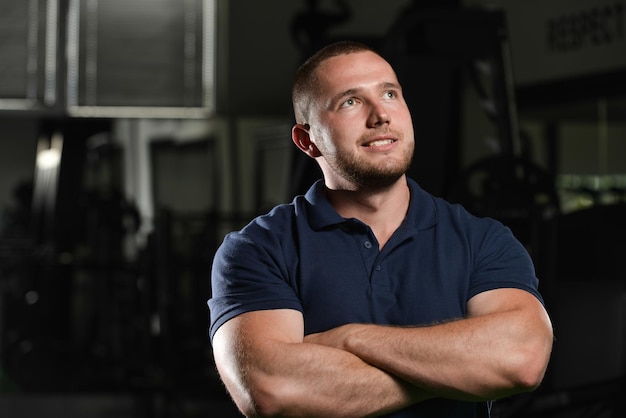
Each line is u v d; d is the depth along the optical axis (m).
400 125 2.01
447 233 2.08
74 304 8.57
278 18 9.81
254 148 9.78
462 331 1.94
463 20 5.57
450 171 5.27
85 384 7.71
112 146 9.53
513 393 1.95
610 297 4.65
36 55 9.26
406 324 2.02
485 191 4.74
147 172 9.63
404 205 2.10
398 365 1.93
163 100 9.64
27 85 9.26
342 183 2.06
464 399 1.95
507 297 2.04
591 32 7.78
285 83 9.84
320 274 2.04
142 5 9.52
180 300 8.15
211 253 8.95
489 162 4.74
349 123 2.00
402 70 5.15
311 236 2.07
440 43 5.78
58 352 8.35
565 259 4.76
